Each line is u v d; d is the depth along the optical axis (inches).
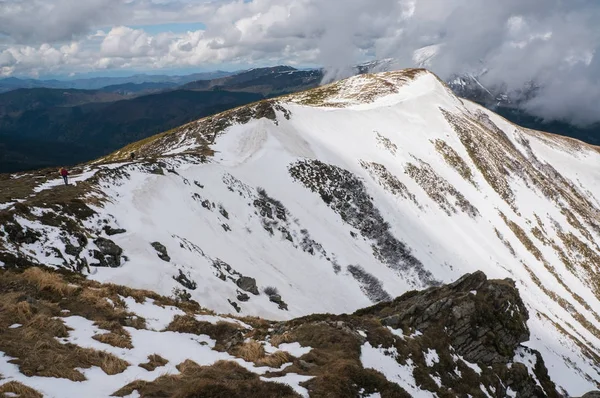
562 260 4111.7
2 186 1480.1
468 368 1033.5
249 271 1701.5
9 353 521.7
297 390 593.9
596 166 7027.6
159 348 685.3
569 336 2704.2
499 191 4399.6
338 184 2952.8
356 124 4109.3
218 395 522.6
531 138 6993.1
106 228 1315.2
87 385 502.0
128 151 4453.7
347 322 971.3
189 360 644.1
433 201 3627.0
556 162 6653.5
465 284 1293.1
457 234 3417.8
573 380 1818.4
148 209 1637.6
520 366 1136.2
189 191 1987.0
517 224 4101.9
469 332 1119.0
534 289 3282.5
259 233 2138.3
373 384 689.6
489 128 5969.5
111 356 589.0
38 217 1153.4
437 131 4699.8
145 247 1322.6
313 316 1030.4
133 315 796.6
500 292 1251.2
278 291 1683.1
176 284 1221.7
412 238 2952.8
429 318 1115.3
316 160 3075.8
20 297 703.1
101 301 789.2
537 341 2162.9
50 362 523.8
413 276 2650.1
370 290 2237.9
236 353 731.4
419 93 5605.3
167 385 546.0
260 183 2608.3
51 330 621.6
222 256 1680.6
